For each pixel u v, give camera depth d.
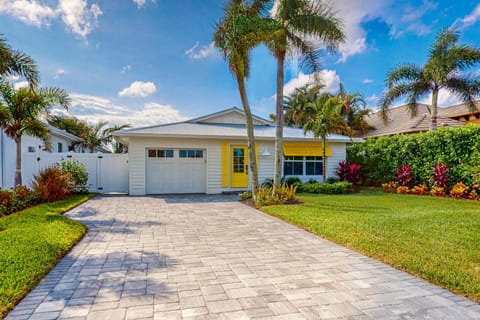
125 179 15.84
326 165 18.19
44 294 3.72
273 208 9.98
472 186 12.59
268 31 10.39
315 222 7.67
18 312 3.27
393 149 16.86
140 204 11.70
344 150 18.61
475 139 12.52
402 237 6.23
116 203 11.91
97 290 3.84
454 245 5.66
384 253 5.27
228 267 4.71
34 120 11.48
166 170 15.82
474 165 12.52
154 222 8.21
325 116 15.56
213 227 7.62
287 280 4.20
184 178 16.06
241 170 16.58
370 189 17.14
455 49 17.75
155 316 3.20
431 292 3.84
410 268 4.61
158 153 15.73
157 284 4.04
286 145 17.25
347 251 5.58
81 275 4.34
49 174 11.75
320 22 10.71
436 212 8.80
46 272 4.43
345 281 4.18
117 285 4.00
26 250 5.10
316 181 16.97
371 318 3.18
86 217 8.88
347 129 16.19
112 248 5.71
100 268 4.64
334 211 9.40
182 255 5.32
